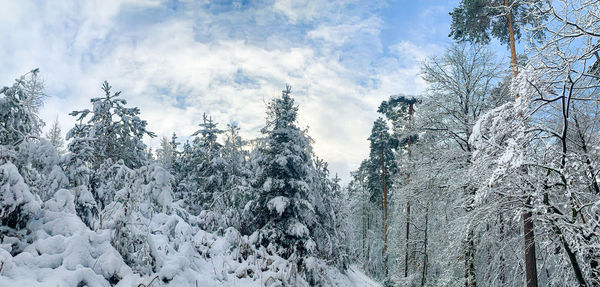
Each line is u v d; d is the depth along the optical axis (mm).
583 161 7035
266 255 11266
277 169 13805
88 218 7281
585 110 8391
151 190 7520
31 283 4652
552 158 6855
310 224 13867
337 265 18484
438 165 13195
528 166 7145
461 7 13312
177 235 9609
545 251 8406
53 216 6227
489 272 11062
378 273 29141
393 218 20500
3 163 5844
